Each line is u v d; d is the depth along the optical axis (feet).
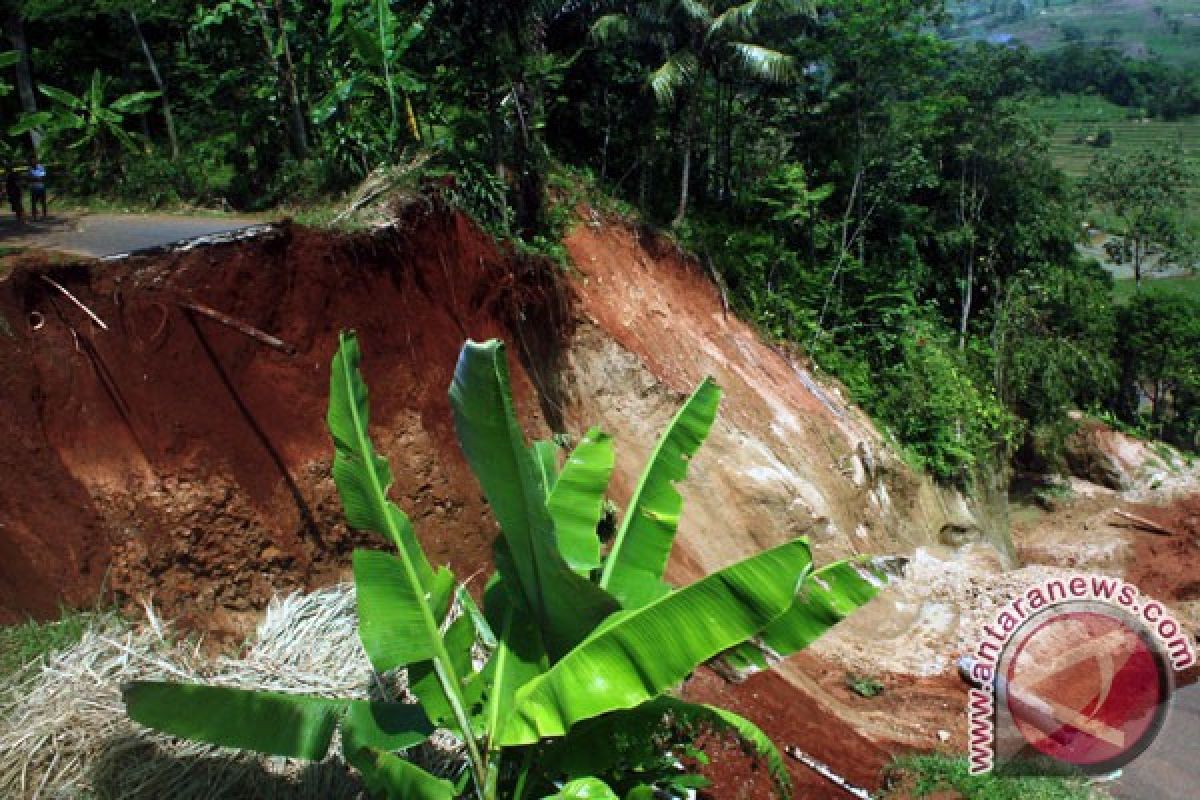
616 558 23.56
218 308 32.81
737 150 87.30
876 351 81.15
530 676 20.77
